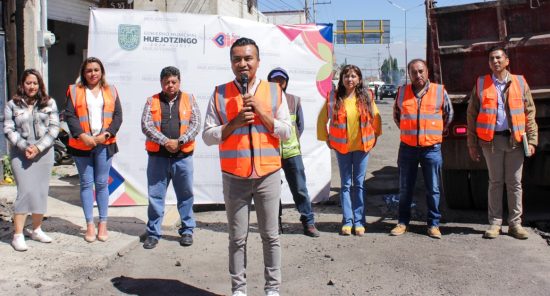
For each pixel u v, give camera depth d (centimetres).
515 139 620
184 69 783
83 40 1568
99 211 616
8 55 938
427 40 732
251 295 479
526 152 625
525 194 872
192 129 617
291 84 817
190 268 552
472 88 706
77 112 606
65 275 512
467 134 668
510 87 624
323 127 692
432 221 661
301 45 816
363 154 668
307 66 820
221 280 519
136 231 658
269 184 427
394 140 1814
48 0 1220
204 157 793
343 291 488
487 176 727
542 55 668
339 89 674
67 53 1539
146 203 791
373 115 666
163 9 1717
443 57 713
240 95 426
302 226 721
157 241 626
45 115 580
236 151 420
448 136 716
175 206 793
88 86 613
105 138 604
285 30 811
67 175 1059
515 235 644
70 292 478
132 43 772
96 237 618
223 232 689
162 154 613
